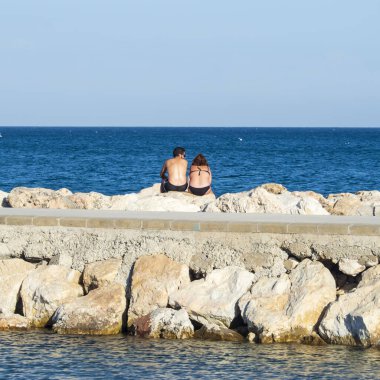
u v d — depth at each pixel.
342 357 25.02
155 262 29.66
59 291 29.27
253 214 32.75
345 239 28.62
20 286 30.28
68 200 37.56
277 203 34.75
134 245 30.34
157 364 24.39
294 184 89.94
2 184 86.88
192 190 40.41
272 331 26.75
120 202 37.25
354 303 26.64
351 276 28.77
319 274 28.09
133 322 28.41
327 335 26.55
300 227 29.05
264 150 199.62
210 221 29.89
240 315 27.98
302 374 23.33
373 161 142.50
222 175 101.38
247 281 28.67
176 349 26.08
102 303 28.53
